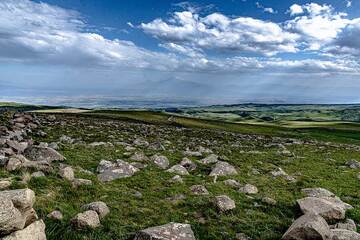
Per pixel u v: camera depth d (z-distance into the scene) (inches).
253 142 2443.4
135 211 693.9
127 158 1240.8
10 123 2042.3
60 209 635.5
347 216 746.2
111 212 673.6
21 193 500.1
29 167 852.6
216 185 941.2
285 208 778.2
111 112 5442.9
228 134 3117.6
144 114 5324.8
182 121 4749.0
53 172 856.9
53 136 1750.7
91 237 558.9
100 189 803.4
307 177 1182.3
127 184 893.2
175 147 1755.7
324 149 2237.9
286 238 588.7
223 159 1392.7
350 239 550.3
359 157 1940.2
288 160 1561.3
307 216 626.8
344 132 5201.8
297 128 5807.1
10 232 446.0
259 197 845.8
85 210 655.1
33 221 502.9
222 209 729.6
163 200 782.5
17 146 1140.5
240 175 1125.7
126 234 590.9
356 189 1041.5
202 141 2229.3
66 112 5305.1
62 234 556.1
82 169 975.0
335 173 1304.1
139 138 2003.0
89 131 2140.7
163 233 551.8
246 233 644.1
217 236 625.0
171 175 1035.3
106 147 1446.9
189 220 682.8
